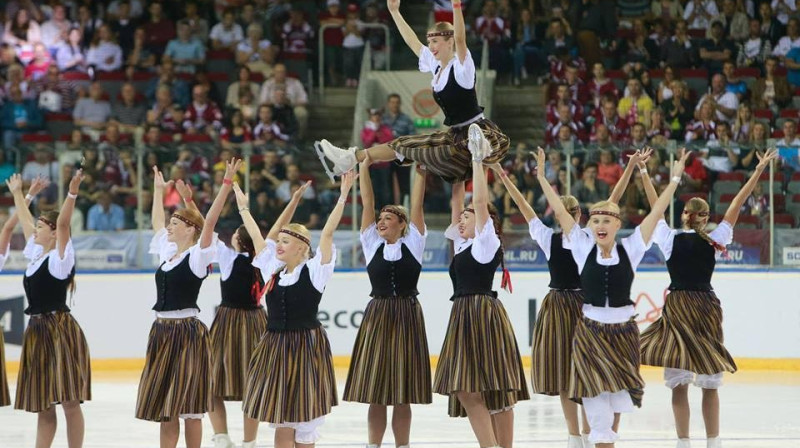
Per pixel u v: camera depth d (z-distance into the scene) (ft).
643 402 83.82
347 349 103.09
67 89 131.23
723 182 99.60
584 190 99.91
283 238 53.98
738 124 122.83
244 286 65.51
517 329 102.73
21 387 59.21
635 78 128.67
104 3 138.72
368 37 136.67
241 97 128.06
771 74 129.80
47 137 126.11
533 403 83.76
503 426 59.52
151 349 57.21
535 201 101.50
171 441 57.21
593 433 54.34
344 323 102.89
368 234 60.80
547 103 130.72
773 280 100.78
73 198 58.95
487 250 56.03
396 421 60.90
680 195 99.40
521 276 102.63
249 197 99.91
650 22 137.80
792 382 93.66
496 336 56.90
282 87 128.06
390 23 138.51
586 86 128.77
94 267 101.24
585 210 99.55
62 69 134.72
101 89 128.67
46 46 135.44
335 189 101.81
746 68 131.85
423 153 51.80
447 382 56.85
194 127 124.98
